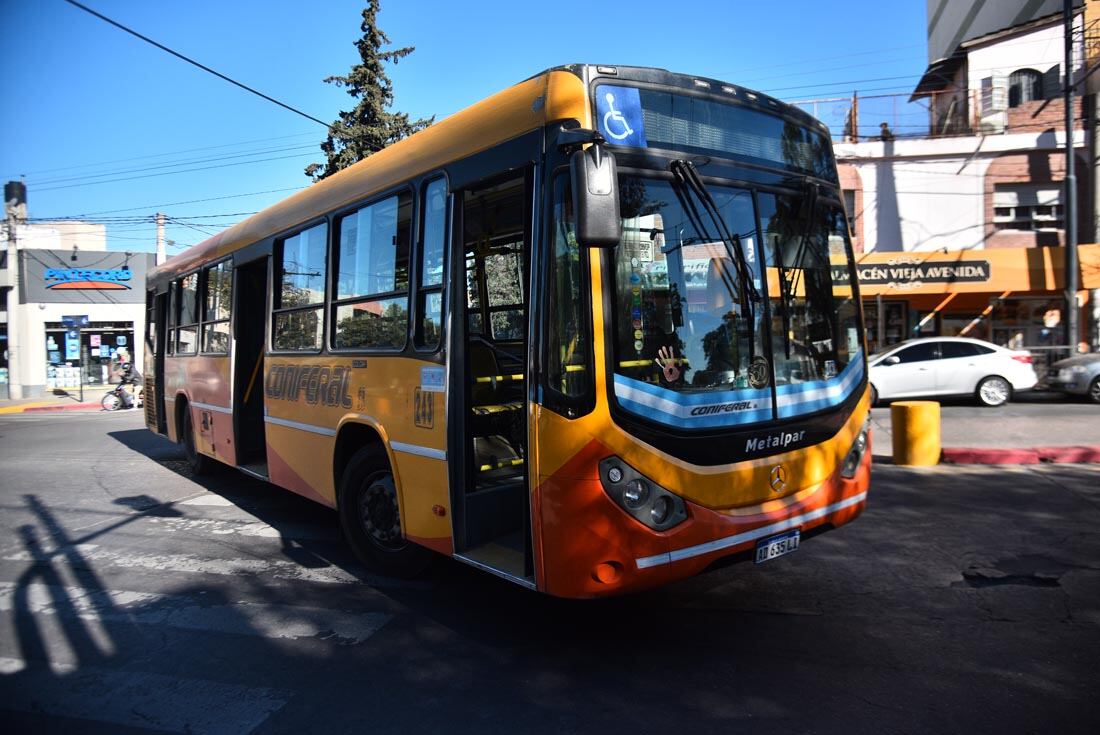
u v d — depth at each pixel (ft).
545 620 14.76
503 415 15.87
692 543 11.72
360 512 17.76
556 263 11.76
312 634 14.46
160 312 35.45
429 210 14.97
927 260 61.72
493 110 13.48
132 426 56.70
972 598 15.39
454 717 11.09
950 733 10.25
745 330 12.96
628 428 11.32
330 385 18.45
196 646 14.11
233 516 24.66
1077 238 61.52
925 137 65.46
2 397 97.19
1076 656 12.60
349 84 81.10
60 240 110.11
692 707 11.14
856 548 18.94
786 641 13.47
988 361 49.70
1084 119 62.49
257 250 23.07
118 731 11.12
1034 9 85.97
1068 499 23.36
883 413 48.88
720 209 13.08
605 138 11.79
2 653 14.05
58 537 22.70
